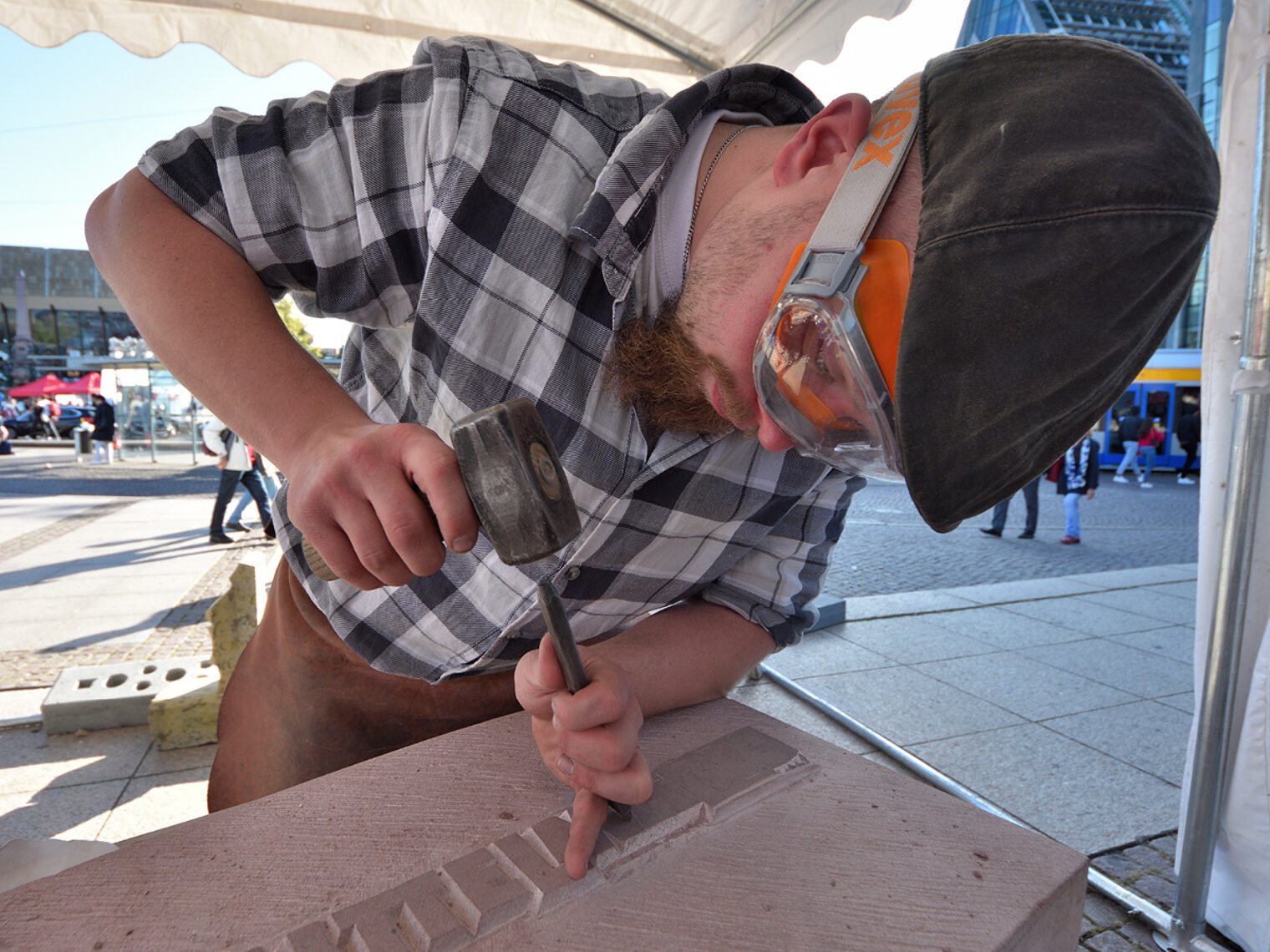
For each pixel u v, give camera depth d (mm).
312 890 675
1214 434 1838
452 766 884
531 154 952
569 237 934
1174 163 560
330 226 945
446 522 626
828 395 739
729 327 832
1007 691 3424
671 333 901
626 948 627
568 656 735
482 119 930
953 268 570
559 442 967
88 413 23625
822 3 2133
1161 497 11594
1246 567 1709
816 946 636
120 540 6984
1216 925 1941
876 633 4230
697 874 716
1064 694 3387
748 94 1036
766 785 852
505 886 677
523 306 950
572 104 1000
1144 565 6504
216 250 890
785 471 1085
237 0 1986
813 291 681
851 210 690
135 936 615
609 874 707
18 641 4062
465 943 623
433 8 2129
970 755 2818
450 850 733
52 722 2865
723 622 1124
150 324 857
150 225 881
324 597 1141
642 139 901
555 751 829
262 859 713
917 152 677
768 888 702
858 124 750
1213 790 1798
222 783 1397
